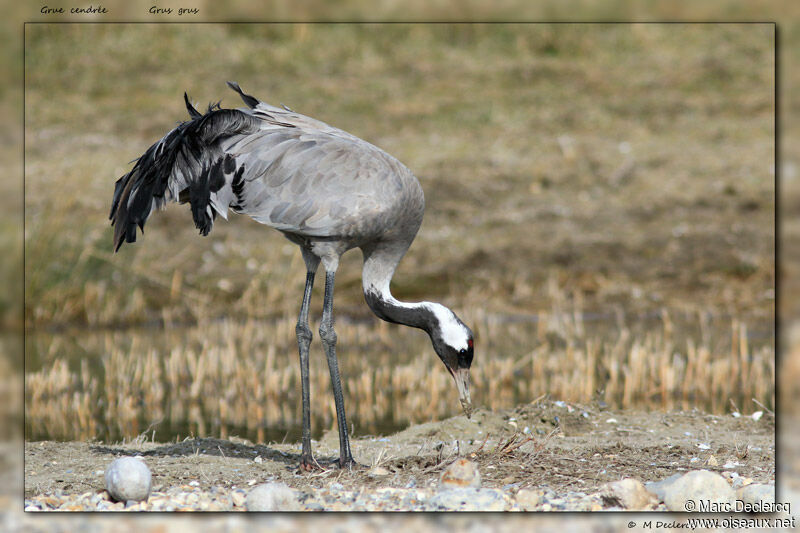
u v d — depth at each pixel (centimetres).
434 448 963
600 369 1377
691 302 1767
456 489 748
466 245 1992
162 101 2595
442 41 3033
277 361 1470
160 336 1628
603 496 746
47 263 1716
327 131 923
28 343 1564
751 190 2164
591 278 1870
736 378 1301
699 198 2152
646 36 3023
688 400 1234
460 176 2272
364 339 1619
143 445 989
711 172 2267
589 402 1134
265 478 846
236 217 2083
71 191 2012
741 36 2986
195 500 758
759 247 1930
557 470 854
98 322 1683
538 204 2167
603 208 2141
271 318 1741
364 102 2656
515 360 1453
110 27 2870
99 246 1820
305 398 876
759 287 1802
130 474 750
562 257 1941
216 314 1744
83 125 2438
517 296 1817
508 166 2333
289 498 724
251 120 895
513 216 2112
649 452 923
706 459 896
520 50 2986
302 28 2978
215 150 880
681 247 1952
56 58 2703
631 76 2831
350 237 887
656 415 1087
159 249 1917
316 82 2755
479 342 1570
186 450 955
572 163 2344
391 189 888
